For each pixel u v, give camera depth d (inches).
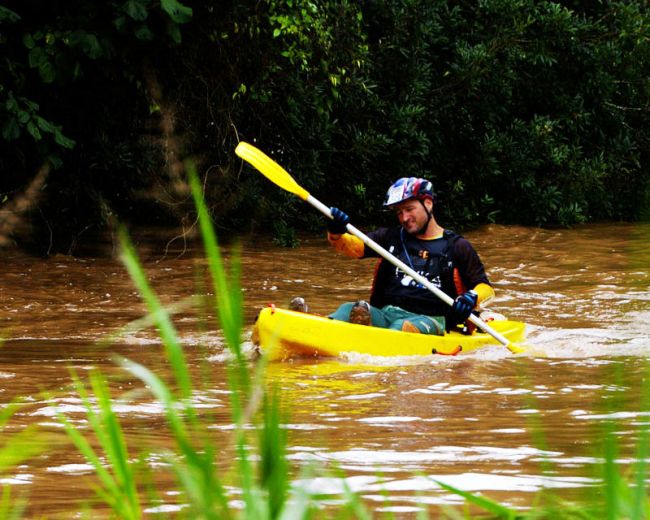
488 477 139.6
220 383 251.4
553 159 917.2
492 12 912.9
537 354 318.7
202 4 619.8
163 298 473.4
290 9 650.2
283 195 776.3
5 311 426.6
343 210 879.7
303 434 181.9
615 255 661.9
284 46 698.8
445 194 898.1
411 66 870.4
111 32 573.3
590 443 168.2
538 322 402.6
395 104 856.9
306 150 806.5
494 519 111.2
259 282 534.9
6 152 627.8
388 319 346.0
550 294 492.1
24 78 583.5
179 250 671.8
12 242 639.1
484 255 679.7
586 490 128.6
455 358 311.9
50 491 130.2
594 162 943.7
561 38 936.3
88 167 685.9
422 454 160.1
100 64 603.2
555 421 194.9
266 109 774.5
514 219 934.4
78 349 324.5
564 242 761.0
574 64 973.8
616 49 974.4
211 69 692.1
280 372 280.5
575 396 231.5
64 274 551.2
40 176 630.5
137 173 726.5
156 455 154.6
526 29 935.0
